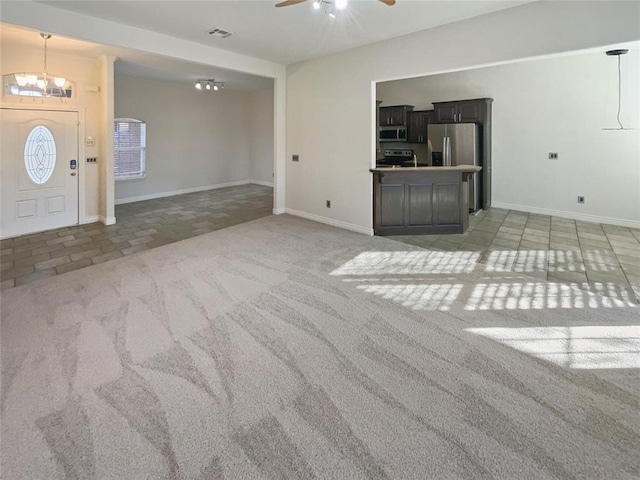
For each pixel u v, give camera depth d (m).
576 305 3.04
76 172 5.72
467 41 4.03
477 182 6.80
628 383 2.07
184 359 2.33
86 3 3.53
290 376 2.17
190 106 9.03
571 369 2.21
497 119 7.02
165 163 8.62
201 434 1.74
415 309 3.01
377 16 3.91
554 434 1.72
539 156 6.60
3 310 2.97
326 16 3.90
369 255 4.42
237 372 2.20
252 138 10.59
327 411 1.89
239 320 2.83
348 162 5.57
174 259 4.23
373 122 5.19
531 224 5.93
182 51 4.71
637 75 5.46
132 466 1.57
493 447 1.65
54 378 2.13
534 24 3.56
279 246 4.77
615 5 3.12
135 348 2.45
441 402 1.94
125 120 7.75
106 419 1.83
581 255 4.37
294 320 2.83
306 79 6.00
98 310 2.98
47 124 5.34
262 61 5.88
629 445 1.65
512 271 3.86
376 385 2.09
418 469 1.55
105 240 4.99
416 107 8.02
